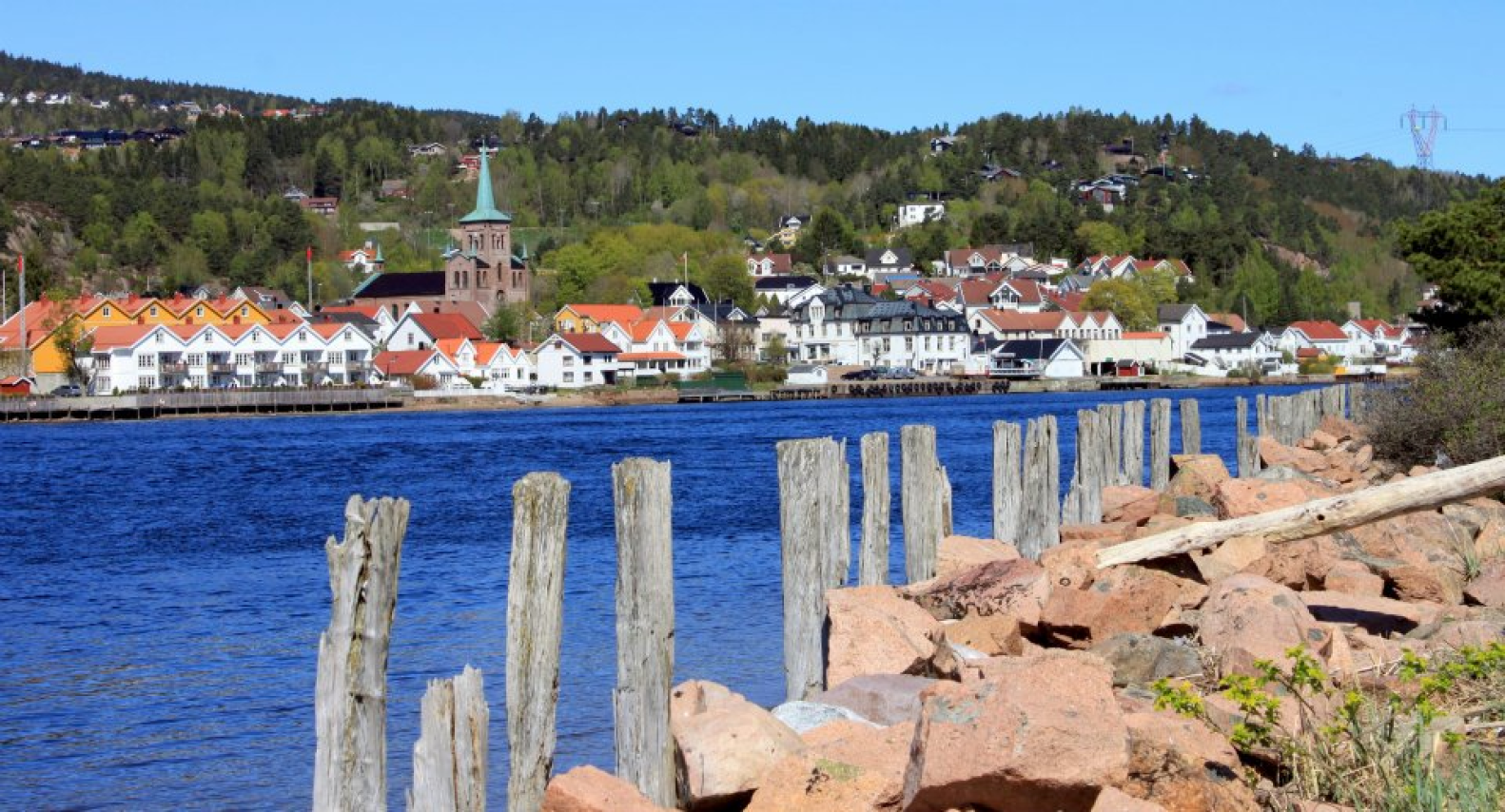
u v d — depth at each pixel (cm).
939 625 1725
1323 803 1134
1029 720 1082
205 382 14438
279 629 2753
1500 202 5622
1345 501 1961
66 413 12312
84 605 3081
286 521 4716
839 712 1467
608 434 9206
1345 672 1391
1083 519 2641
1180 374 17488
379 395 13688
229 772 1831
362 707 1151
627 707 1323
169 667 2411
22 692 2241
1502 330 4031
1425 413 3581
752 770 1277
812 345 18862
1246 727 1217
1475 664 1329
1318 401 4703
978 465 5541
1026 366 17225
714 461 6444
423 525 4341
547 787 1209
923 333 18125
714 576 3122
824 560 1728
